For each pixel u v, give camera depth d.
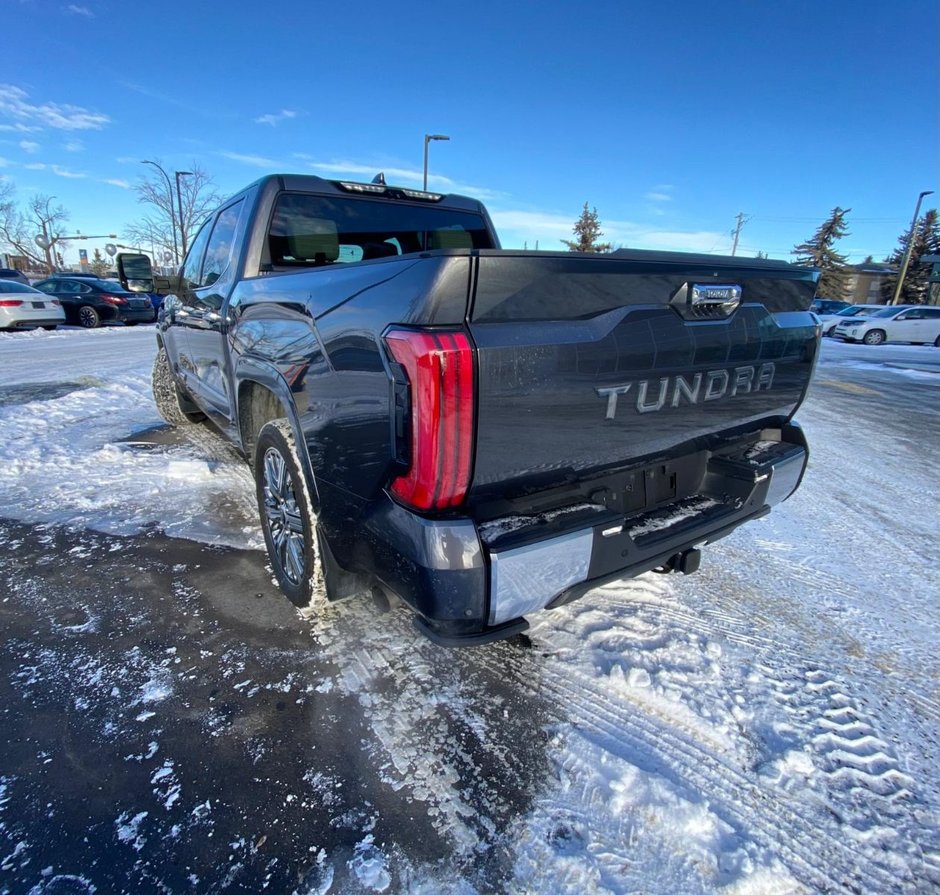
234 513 3.69
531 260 1.53
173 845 1.56
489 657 2.34
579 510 1.83
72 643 2.39
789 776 1.84
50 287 17.91
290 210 3.12
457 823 1.65
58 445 4.96
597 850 1.59
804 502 4.32
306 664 2.29
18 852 1.52
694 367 2.00
